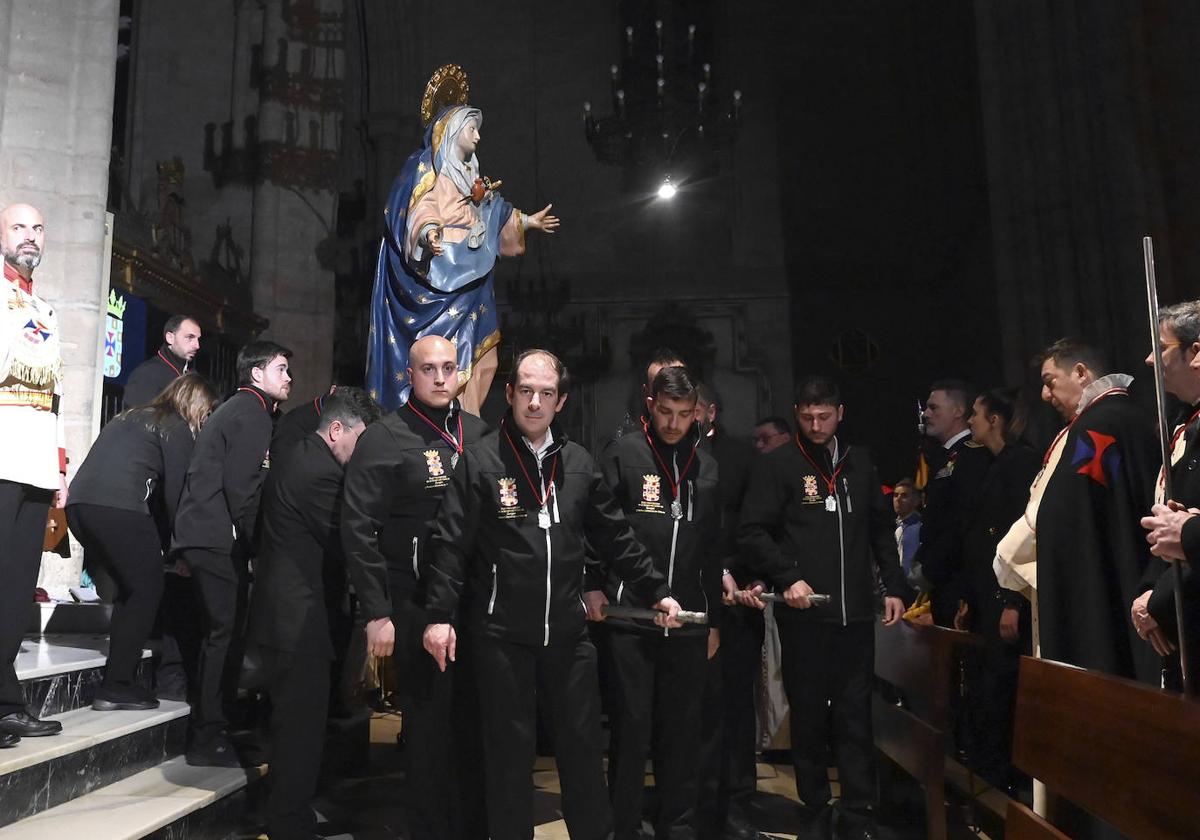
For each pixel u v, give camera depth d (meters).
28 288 3.34
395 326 5.54
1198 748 1.32
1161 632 2.31
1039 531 2.91
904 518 7.23
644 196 15.63
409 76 15.42
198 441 3.82
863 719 3.79
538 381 2.96
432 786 3.18
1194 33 6.95
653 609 3.09
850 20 15.80
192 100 12.38
